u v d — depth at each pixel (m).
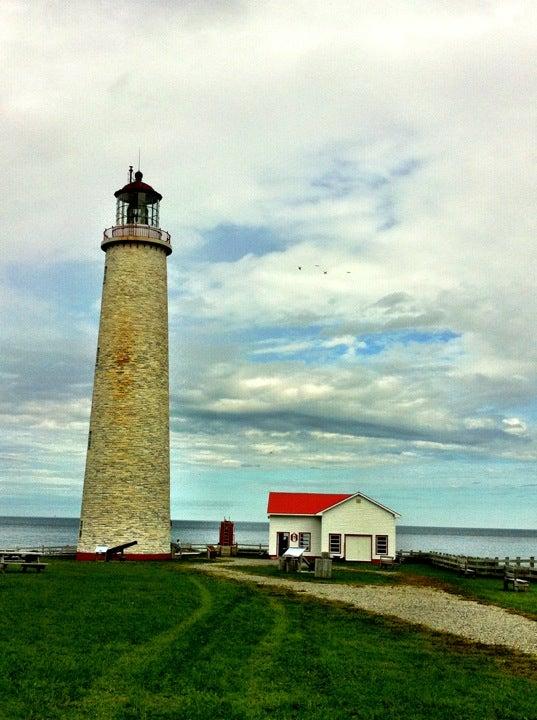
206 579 32.78
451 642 20.44
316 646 19.03
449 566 45.50
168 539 47.88
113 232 48.97
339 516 52.34
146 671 15.91
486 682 16.44
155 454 47.22
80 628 19.34
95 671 15.68
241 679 15.88
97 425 47.22
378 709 14.52
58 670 15.53
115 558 44.97
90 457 47.25
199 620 21.47
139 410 46.88
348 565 48.34
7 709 13.21
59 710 13.41
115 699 14.16
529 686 16.27
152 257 48.81
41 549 52.69
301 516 53.28
